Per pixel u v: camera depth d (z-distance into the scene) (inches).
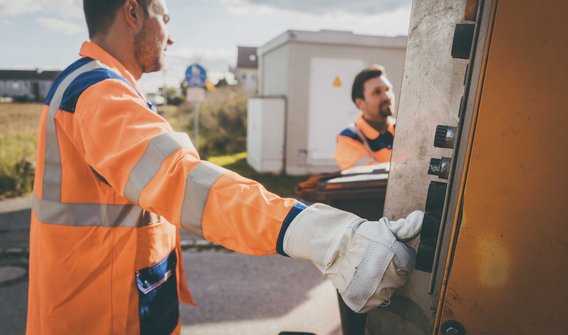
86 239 40.2
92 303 40.9
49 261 40.3
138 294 42.4
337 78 333.4
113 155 32.1
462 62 33.6
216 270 162.2
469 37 29.5
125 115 33.4
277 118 337.4
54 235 40.1
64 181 39.5
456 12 33.2
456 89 34.1
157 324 45.3
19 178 283.0
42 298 41.2
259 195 29.8
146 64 48.4
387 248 27.9
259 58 448.1
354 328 64.5
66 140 38.8
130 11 44.5
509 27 25.2
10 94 2198.6
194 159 31.4
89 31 45.8
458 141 28.4
